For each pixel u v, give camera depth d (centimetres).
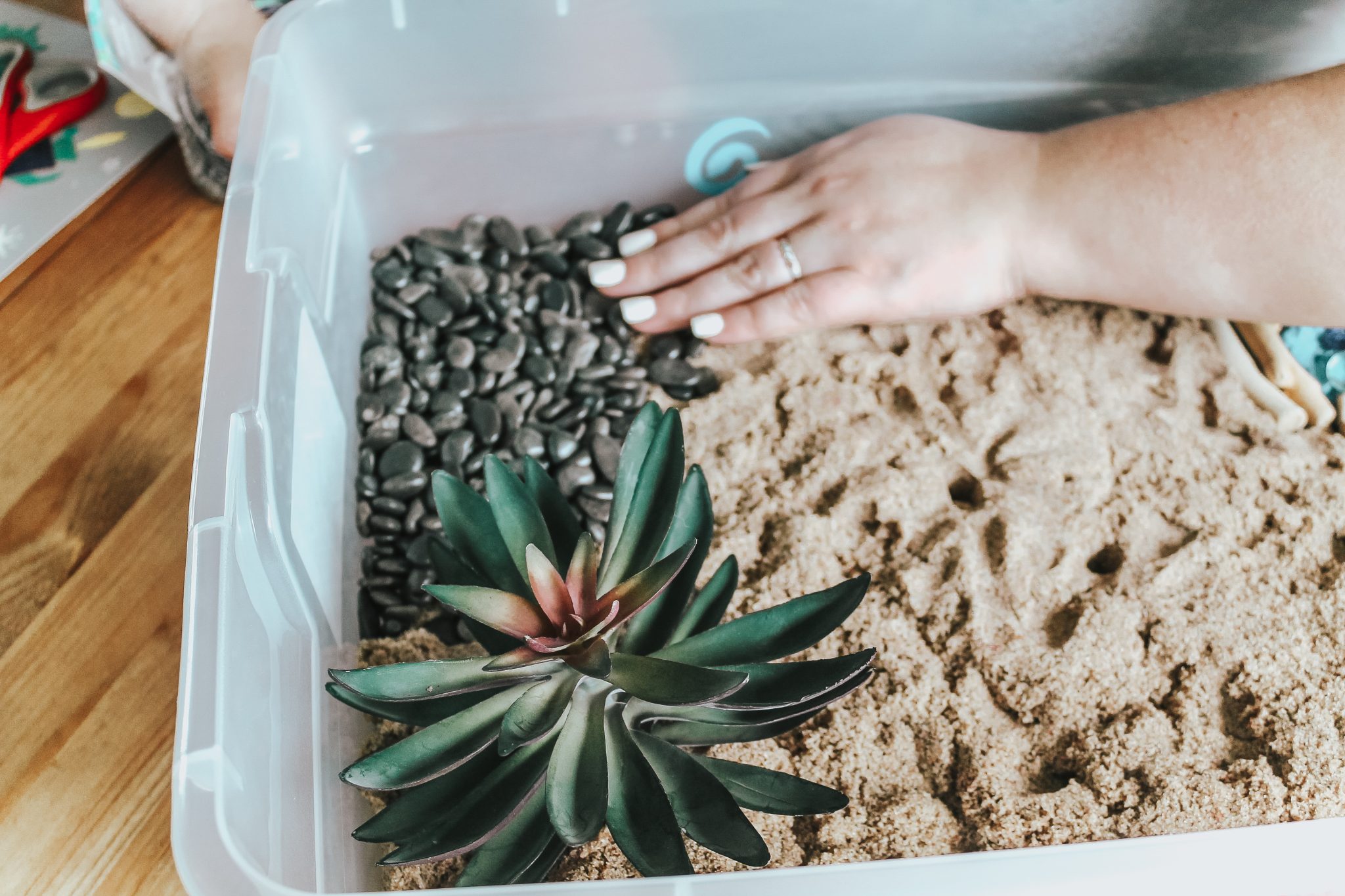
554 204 70
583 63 66
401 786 49
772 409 65
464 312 67
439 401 65
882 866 48
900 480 61
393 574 61
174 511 62
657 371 65
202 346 66
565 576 53
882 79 67
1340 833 49
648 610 53
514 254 69
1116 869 48
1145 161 62
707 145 69
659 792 50
